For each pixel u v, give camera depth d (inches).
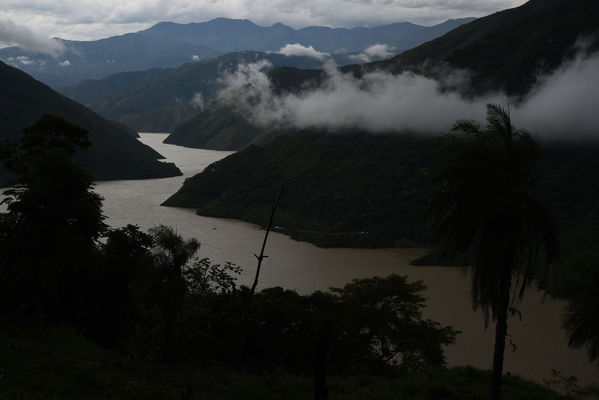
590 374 2805.1
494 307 999.6
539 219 968.3
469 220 978.1
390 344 1898.4
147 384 1085.1
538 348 3144.7
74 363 1087.0
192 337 1521.9
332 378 1408.7
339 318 1606.8
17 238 1558.8
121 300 1619.1
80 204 1568.7
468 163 978.1
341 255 5723.4
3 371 948.0
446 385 1280.8
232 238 6368.1
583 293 1354.6
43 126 2273.6
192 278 1542.8
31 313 1524.4
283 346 1565.0
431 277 4781.0
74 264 1560.0
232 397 989.8
